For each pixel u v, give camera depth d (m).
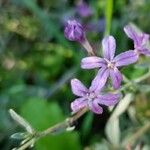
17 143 0.17
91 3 0.21
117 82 0.11
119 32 0.19
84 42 0.12
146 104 0.16
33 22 0.21
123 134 0.16
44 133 0.11
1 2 0.21
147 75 0.14
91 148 0.16
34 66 0.20
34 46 0.20
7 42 0.20
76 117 0.12
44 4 0.21
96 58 0.11
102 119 0.17
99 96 0.11
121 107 0.14
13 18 0.21
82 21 0.20
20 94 0.18
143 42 0.11
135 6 0.19
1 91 0.19
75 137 0.16
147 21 0.19
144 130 0.15
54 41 0.20
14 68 0.20
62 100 0.18
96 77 0.11
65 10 0.21
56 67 0.20
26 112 0.17
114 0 0.19
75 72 0.18
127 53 0.11
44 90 0.18
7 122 0.17
